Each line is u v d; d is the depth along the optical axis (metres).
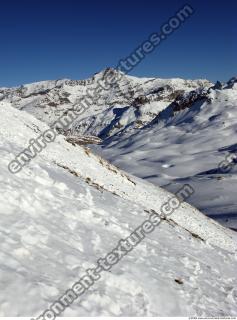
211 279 17.33
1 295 7.45
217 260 22.73
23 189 13.59
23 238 10.13
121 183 38.16
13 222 10.63
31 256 9.55
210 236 34.69
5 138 28.19
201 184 128.12
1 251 8.80
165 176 163.12
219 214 89.06
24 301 7.70
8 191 12.23
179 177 166.12
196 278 16.19
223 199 105.56
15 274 8.22
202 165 184.25
